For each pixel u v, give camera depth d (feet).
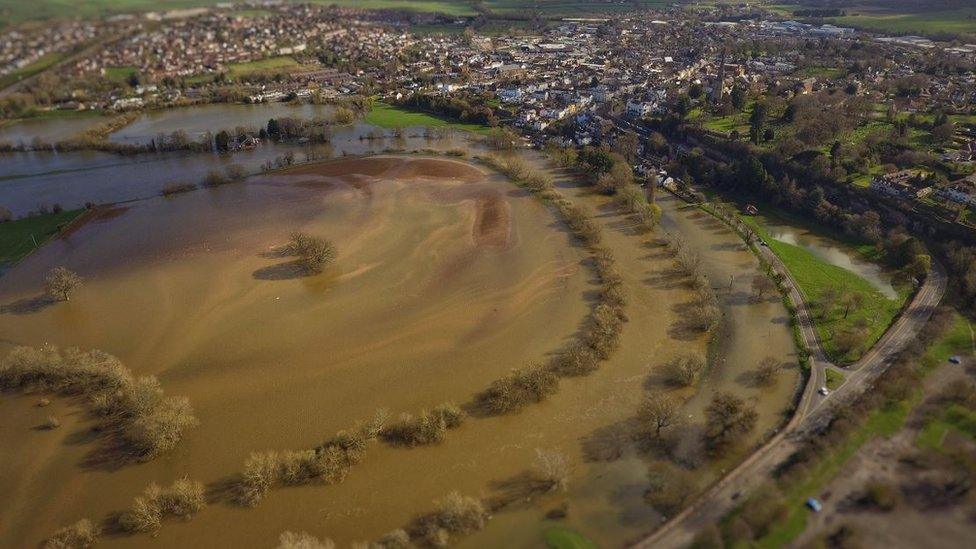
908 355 387.34
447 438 351.46
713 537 272.92
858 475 305.32
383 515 305.73
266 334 453.99
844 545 269.23
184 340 449.48
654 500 303.68
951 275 490.49
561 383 391.24
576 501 307.17
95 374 404.57
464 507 293.64
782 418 353.10
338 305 488.02
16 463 345.72
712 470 320.29
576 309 472.44
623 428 353.51
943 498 290.56
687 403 371.76
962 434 328.08
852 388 368.89
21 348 419.33
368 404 381.81
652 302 480.23
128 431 364.99
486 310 475.72
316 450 346.74
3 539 301.02
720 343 426.92
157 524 302.45
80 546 293.84
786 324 444.96
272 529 300.81
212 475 334.03
